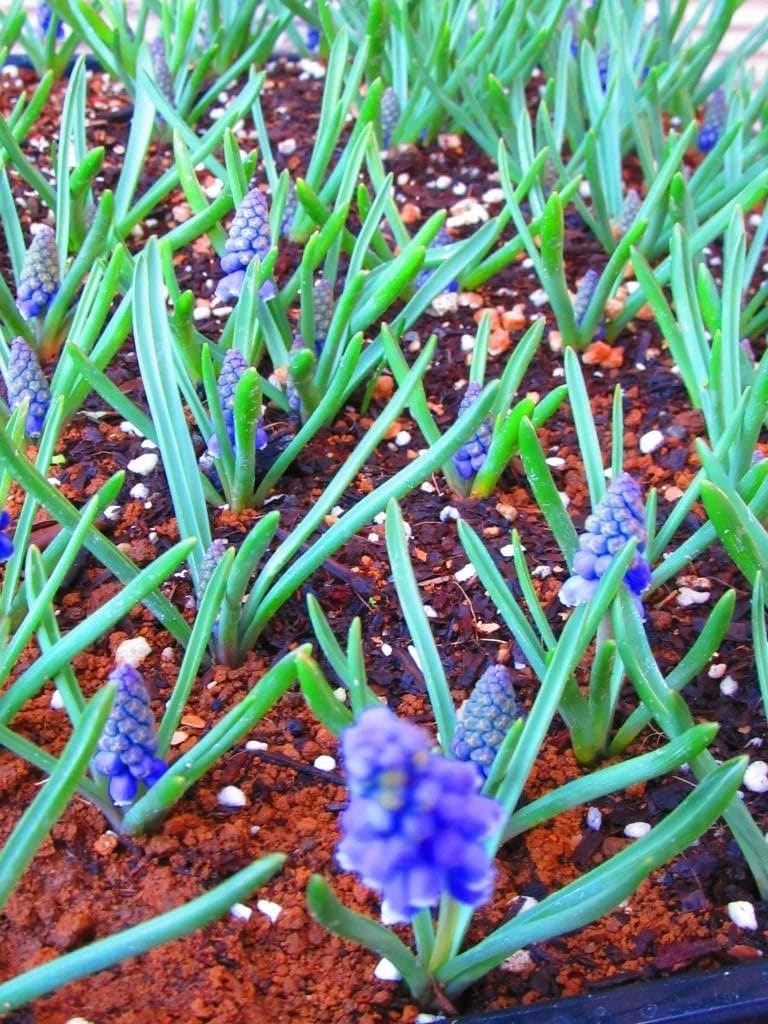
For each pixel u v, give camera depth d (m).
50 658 0.20
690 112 0.42
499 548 0.27
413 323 0.34
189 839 0.21
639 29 0.44
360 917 0.16
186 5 0.39
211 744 0.19
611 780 0.18
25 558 0.26
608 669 0.21
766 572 0.22
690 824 0.17
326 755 0.23
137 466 0.28
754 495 0.25
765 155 0.39
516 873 0.21
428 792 0.11
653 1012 0.18
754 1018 0.18
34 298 0.29
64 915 0.19
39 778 0.21
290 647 0.25
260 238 0.28
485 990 0.19
